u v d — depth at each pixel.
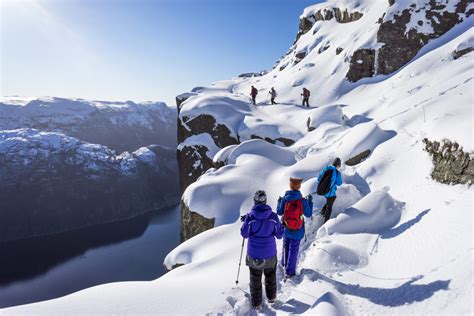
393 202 6.85
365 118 15.95
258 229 4.28
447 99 10.49
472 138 6.06
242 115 21.45
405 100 14.26
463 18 18.80
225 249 6.95
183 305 4.25
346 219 6.52
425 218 5.59
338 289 4.55
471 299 3.23
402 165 8.56
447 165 6.61
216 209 10.20
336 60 24.59
